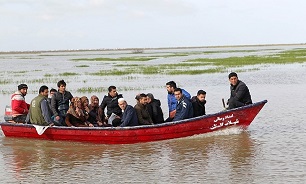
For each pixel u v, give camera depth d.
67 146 13.36
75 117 14.33
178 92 13.95
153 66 53.62
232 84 14.77
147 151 12.40
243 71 40.97
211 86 29.27
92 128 13.43
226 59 65.38
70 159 11.74
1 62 86.81
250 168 10.27
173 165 10.80
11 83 35.38
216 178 9.62
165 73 41.25
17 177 10.12
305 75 34.75
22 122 14.98
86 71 48.19
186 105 13.91
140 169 10.54
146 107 14.16
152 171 10.33
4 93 28.42
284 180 9.29
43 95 14.35
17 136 14.59
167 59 76.56
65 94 15.07
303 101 20.95
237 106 14.59
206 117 13.86
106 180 9.74
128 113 13.62
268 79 32.62
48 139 14.13
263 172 9.91
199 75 38.16
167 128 13.57
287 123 15.73
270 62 54.16
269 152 11.70
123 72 43.66
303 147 12.09
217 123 14.07
